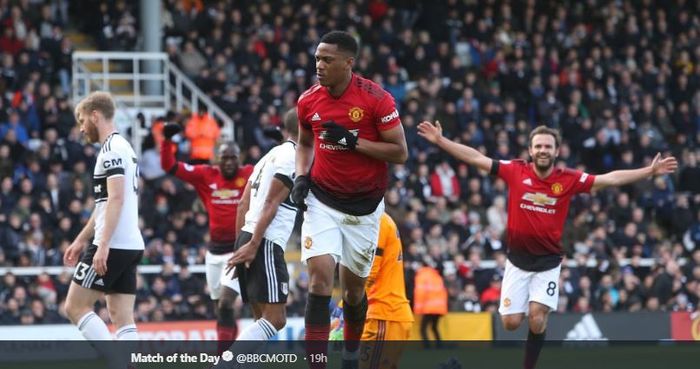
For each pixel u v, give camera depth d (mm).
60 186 33219
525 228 18422
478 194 38188
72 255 15586
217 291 20938
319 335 13891
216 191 20641
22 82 37938
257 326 15070
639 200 41500
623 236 38156
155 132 35250
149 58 41438
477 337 31469
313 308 13930
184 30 43406
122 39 42344
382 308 15984
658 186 41812
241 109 40469
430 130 18594
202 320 29953
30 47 39375
